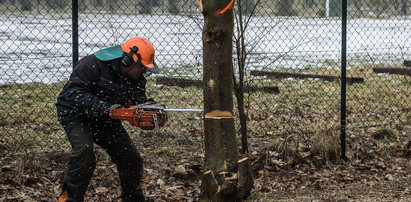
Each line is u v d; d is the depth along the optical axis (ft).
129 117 20.34
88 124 20.99
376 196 23.85
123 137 21.84
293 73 54.34
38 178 26.20
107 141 21.74
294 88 48.57
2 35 80.84
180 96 43.50
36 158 27.94
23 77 51.98
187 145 31.96
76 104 20.22
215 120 20.10
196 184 26.99
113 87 20.85
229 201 20.40
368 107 41.78
